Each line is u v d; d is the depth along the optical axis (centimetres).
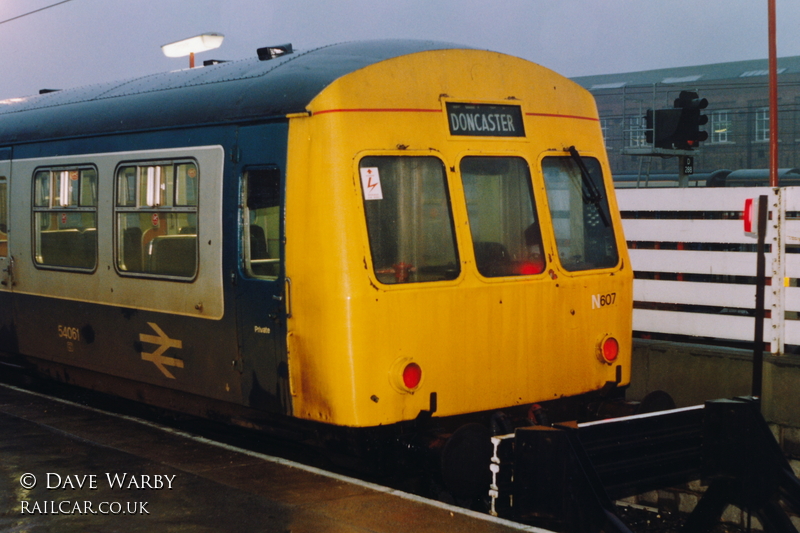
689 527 613
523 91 658
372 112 582
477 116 629
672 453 593
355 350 563
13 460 607
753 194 748
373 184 578
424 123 603
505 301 627
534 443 523
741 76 4200
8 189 923
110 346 789
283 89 614
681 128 1081
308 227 580
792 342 717
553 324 653
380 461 610
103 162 788
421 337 588
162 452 623
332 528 477
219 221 659
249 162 633
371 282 568
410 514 497
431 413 589
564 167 677
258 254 632
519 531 472
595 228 689
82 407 761
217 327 666
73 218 830
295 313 593
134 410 936
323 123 573
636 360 763
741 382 702
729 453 591
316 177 575
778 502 599
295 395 600
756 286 677
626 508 740
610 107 4128
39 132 880
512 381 631
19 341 918
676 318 798
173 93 739
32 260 889
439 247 603
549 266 652
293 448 750
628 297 703
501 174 638
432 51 614
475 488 584
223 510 506
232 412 691
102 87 889
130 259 761
